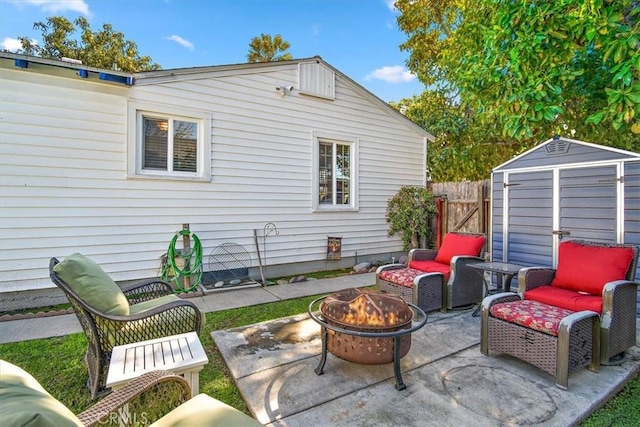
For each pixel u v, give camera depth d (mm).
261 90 6047
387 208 7812
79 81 4633
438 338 3318
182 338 2111
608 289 2709
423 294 3941
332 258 6852
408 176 8133
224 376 2646
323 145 6934
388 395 2316
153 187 5148
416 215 7492
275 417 2080
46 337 3400
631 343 2902
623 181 3852
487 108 4969
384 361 2387
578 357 2479
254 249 6047
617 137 5098
